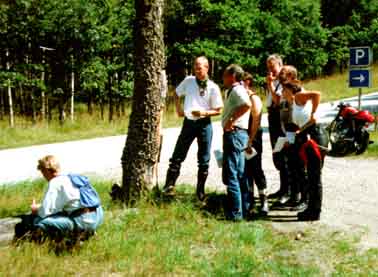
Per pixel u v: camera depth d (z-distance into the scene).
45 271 4.46
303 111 6.08
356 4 43.38
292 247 5.31
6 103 21.41
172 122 18.16
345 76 36.75
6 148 13.18
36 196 7.57
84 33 19.17
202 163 6.81
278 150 6.41
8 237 5.42
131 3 21.20
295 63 33.50
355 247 5.36
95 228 5.14
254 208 6.64
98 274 4.49
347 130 10.85
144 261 4.76
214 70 28.66
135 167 6.51
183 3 24.97
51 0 19.00
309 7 33.09
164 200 6.45
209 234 5.51
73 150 12.61
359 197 7.49
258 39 27.91
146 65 6.42
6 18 18.70
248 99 5.91
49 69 19.73
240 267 4.73
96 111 21.88
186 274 4.55
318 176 6.13
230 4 26.08
